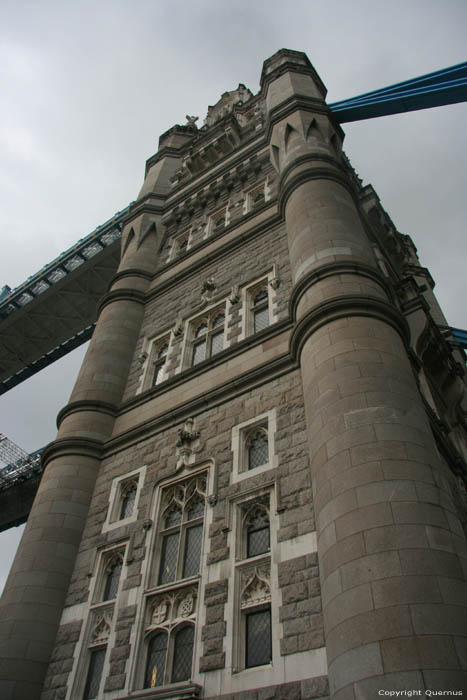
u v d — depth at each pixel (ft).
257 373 47.47
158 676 35.12
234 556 36.91
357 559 27.61
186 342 62.69
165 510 45.52
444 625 24.14
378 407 34.04
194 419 50.14
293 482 37.99
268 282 60.08
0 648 40.73
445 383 67.67
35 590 44.06
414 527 27.84
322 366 38.45
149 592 39.73
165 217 92.32
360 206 74.54
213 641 33.47
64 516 49.29
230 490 41.32
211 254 71.20
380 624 24.82
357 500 29.89
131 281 78.64
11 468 154.81
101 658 39.32
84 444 54.95
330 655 26.53
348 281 44.42
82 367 66.23
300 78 86.58
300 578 32.63
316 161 63.31
